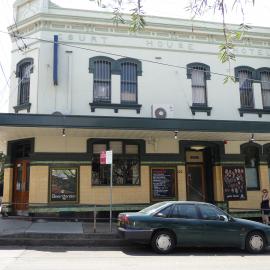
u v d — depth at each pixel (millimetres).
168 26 19359
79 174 17375
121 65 18750
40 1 18234
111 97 18328
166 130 16297
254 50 20734
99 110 18078
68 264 9898
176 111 19031
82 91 18016
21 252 11680
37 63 17781
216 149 19312
